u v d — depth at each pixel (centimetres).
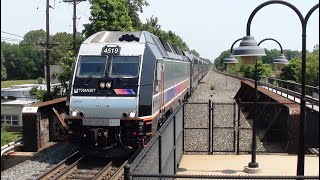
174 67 1931
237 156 1460
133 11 4519
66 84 3041
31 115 1463
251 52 880
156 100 1350
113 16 2995
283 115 1647
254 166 1248
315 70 4694
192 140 1727
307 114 1669
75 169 1182
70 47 3178
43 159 1347
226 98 3694
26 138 1466
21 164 1285
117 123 1235
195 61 4091
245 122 2258
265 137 1727
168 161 995
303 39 936
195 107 2747
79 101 1259
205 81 6519
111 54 1303
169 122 1000
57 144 1606
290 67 4831
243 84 3472
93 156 1334
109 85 1258
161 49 1550
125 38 1355
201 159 1412
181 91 2355
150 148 682
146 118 1253
